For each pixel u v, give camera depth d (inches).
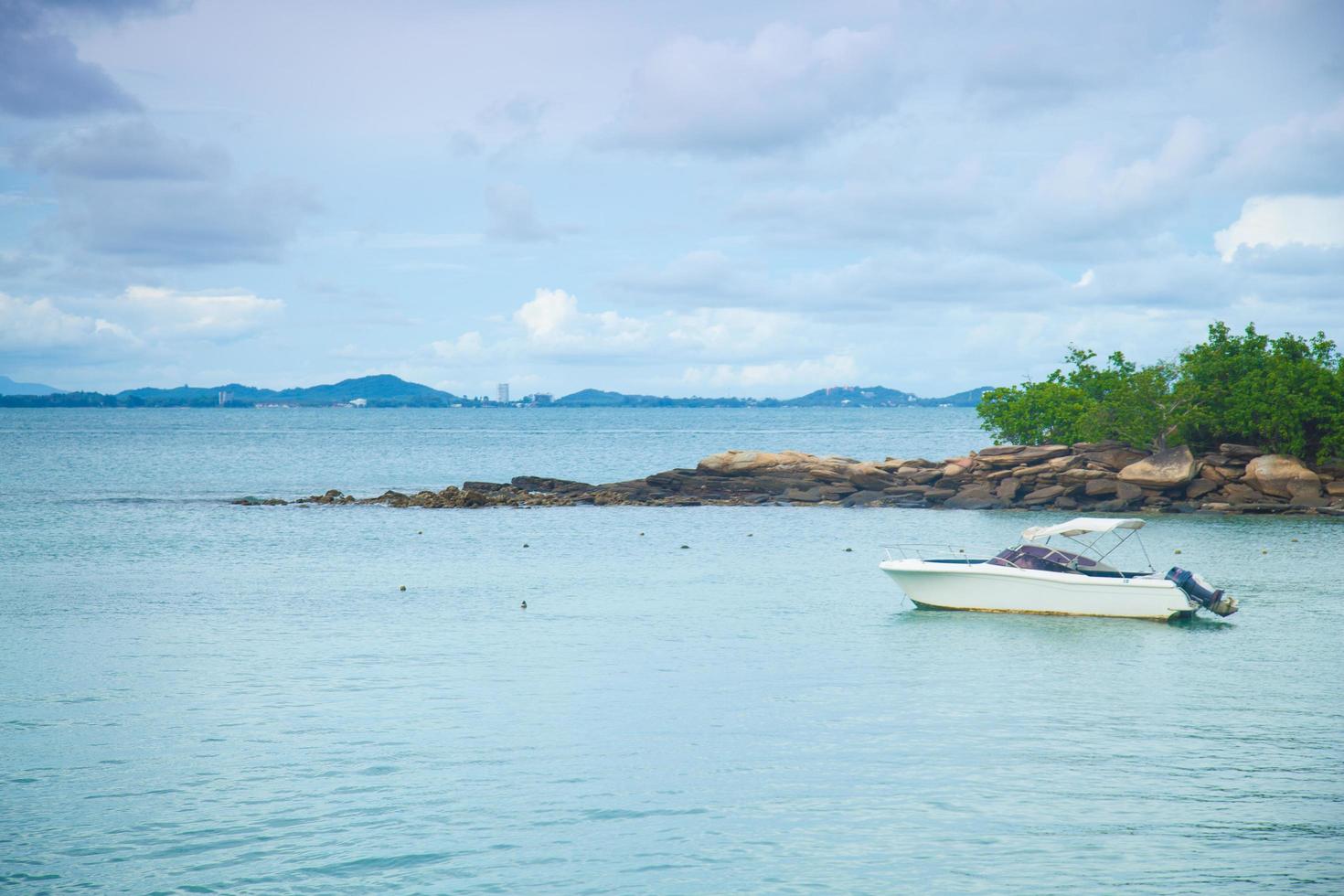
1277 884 644.7
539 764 842.8
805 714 979.9
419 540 2294.5
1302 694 1055.0
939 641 1288.1
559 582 1718.8
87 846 695.7
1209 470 2967.5
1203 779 813.9
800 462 3383.4
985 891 637.9
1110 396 3280.0
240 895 634.2
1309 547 2129.7
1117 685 1089.4
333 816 743.7
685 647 1246.9
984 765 844.0
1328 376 3090.6
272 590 1637.6
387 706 996.6
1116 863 672.4
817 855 686.5
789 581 1742.1
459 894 636.7
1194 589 1386.6
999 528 2541.8
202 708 988.6
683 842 704.4
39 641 1266.0
